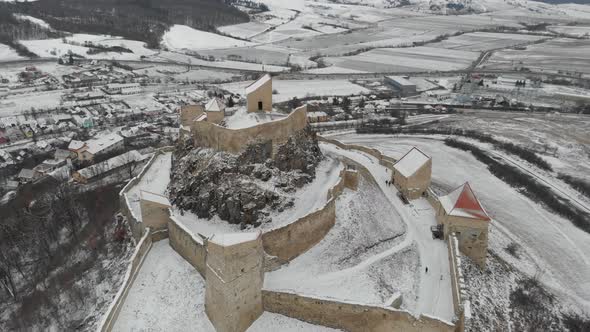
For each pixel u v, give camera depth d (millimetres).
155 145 127125
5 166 117188
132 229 62594
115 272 55375
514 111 163250
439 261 54719
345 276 50469
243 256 41406
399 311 42031
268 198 58469
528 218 82125
